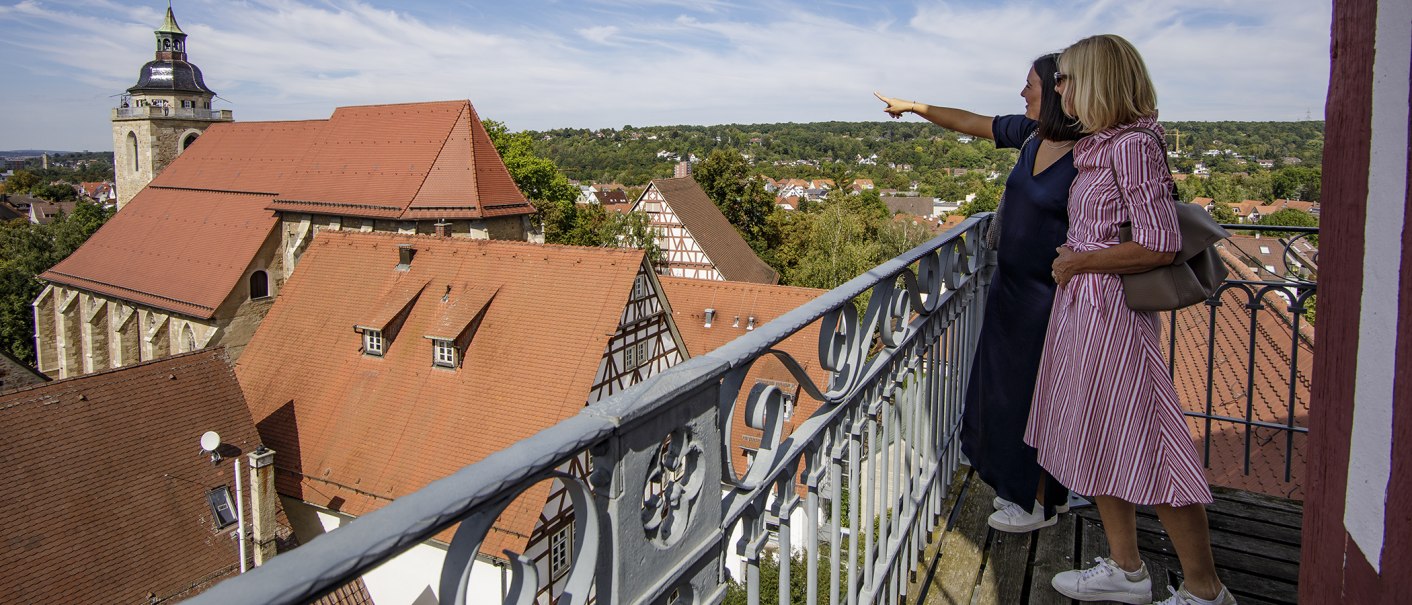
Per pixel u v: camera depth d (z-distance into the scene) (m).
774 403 1.93
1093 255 2.76
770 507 2.05
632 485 1.38
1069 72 2.78
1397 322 1.18
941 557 3.68
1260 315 8.36
